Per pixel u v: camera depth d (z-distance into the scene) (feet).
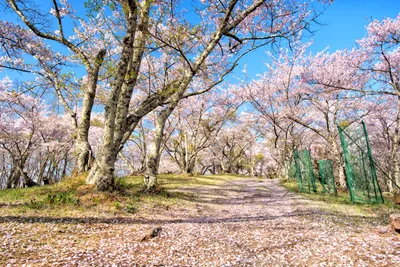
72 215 20.93
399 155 68.74
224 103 99.25
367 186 32.01
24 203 23.67
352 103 63.52
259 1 30.91
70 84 41.04
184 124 106.73
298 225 20.92
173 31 34.42
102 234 17.53
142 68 70.28
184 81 34.96
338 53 55.93
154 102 36.73
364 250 14.37
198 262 13.69
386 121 71.82
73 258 13.01
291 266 13.04
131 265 12.76
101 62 33.14
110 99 29.50
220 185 65.82
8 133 73.87
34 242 14.76
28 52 46.42
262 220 23.91
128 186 39.40
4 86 67.36
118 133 30.83
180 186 55.77
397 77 51.42
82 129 39.37
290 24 42.14
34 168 122.52
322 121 81.82
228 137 135.64
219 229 20.67
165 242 16.81
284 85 72.59
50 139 87.35
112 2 29.73
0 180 114.21
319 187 56.18
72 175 38.06
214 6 36.81
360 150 33.17
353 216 23.79
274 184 74.59
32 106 72.33
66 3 47.52
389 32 43.70
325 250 14.83
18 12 34.17
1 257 12.37
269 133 118.62
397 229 16.97
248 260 13.97
